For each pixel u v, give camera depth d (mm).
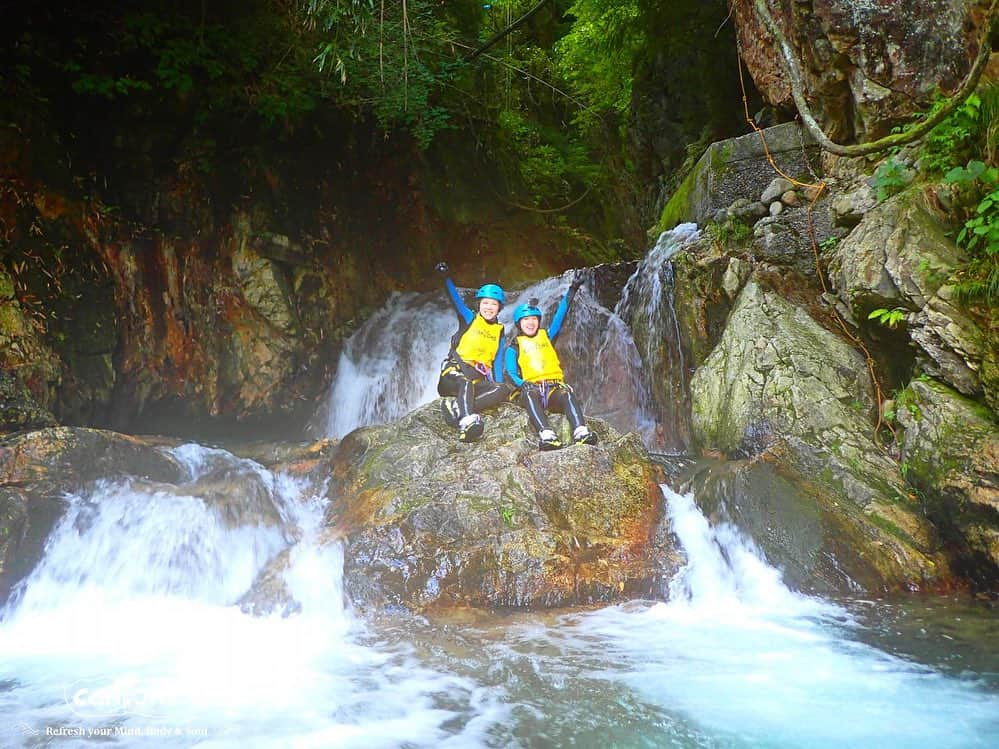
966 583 4891
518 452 5477
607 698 3363
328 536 5137
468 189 13234
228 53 9617
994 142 5469
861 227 6098
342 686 3531
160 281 9078
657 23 13695
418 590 4641
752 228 7711
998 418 4980
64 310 7934
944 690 3396
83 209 8359
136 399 8797
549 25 19297
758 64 8422
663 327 8188
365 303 11164
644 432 8219
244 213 9859
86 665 3857
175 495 5273
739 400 6223
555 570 4676
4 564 4594
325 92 10375
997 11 5734
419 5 9914
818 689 3432
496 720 3160
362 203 11383
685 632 4191
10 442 5250
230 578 5004
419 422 6133
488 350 6059
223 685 3576
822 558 4934
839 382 5992
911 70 6543
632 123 15211
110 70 8711
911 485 5266
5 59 7910
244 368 9680
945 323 5250
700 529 5258
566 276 10320
